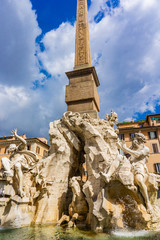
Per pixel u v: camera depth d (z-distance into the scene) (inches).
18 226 305.3
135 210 269.4
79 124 405.7
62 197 370.6
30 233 259.0
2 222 308.8
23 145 392.2
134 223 265.9
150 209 267.0
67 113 450.0
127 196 286.0
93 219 275.1
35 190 369.7
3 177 348.5
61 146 410.0
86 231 266.8
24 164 373.1
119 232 254.5
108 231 262.7
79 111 487.5
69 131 427.5
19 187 341.1
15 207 322.0
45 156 429.7
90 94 494.9
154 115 1315.2
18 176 348.2
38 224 324.5
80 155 466.6
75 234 249.1
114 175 290.4
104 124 415.5
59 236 239.6
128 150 325.4
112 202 282.8
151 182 296.4
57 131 431.8
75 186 337.7
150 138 1208.2
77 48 609.6
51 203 350.3
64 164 397.4
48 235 245.8
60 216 351.9
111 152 355.3
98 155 346.6
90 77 518.9
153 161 1154.7
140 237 225.6
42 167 393.4
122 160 301.3
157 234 235.5
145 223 254.8
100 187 307.9
